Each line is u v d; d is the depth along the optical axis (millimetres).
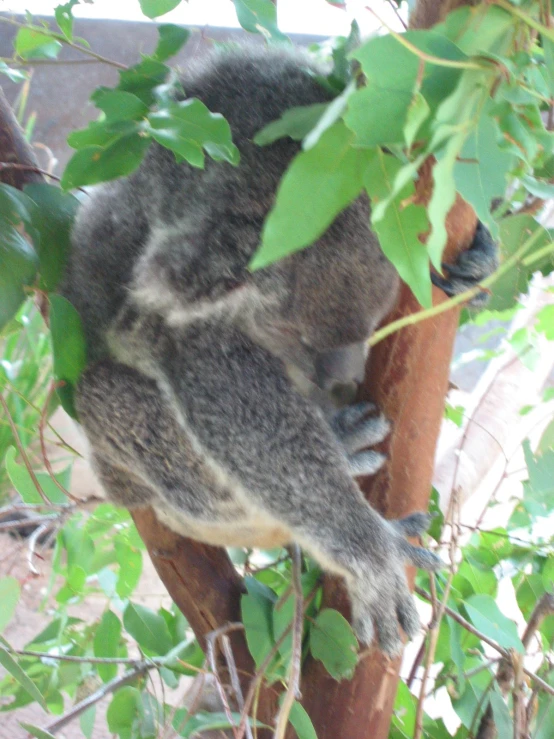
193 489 2105
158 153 2031
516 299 1986
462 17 1702
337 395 2143
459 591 2199
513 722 2061
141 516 2160
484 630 2047
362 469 2021
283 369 2057
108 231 2098
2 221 1887
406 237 1738
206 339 2037
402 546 2033
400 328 1974
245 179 1978
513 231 1938
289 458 2023
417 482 2023
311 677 2035
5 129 2043
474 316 2152
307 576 2096
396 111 1678
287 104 1997
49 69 4207
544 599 2102
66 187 1828
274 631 2043
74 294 2121
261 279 2000
